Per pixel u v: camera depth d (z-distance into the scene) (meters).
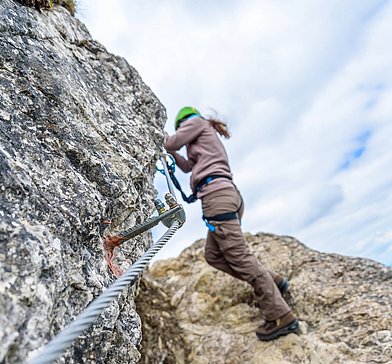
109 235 1.64
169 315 3.82
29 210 1.17
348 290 3.33
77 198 1.41
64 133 1.61
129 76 2.78
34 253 1.04
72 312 1.22
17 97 1.51
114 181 1.67
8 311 0.91
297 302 3.44
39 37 1.91
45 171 1.39
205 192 3.13
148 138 2.31
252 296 3.76
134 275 1.11
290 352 2.96
